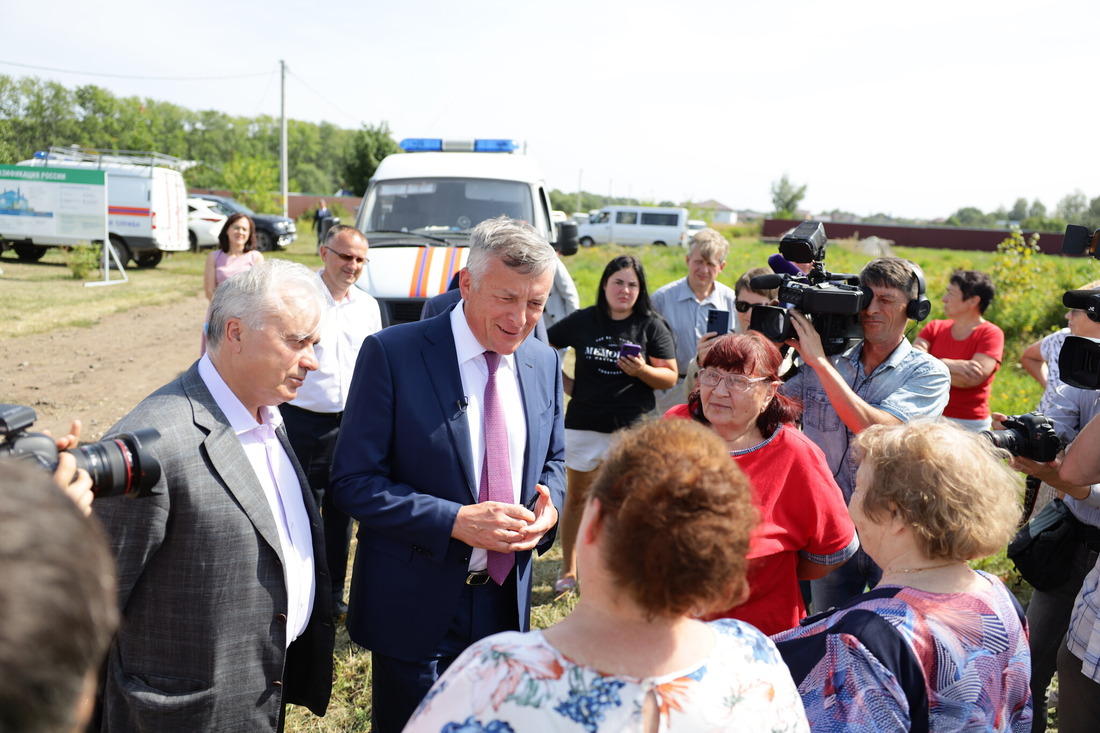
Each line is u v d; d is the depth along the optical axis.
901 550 1.82
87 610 0.78
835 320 3.04
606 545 1.27
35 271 17.66
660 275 21.17
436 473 2.44
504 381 2.59
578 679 1.21
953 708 1.63
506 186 7.30
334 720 3.43
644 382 4.36
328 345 4.14
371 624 2.48
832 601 3.30
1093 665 2.27
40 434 1.49
